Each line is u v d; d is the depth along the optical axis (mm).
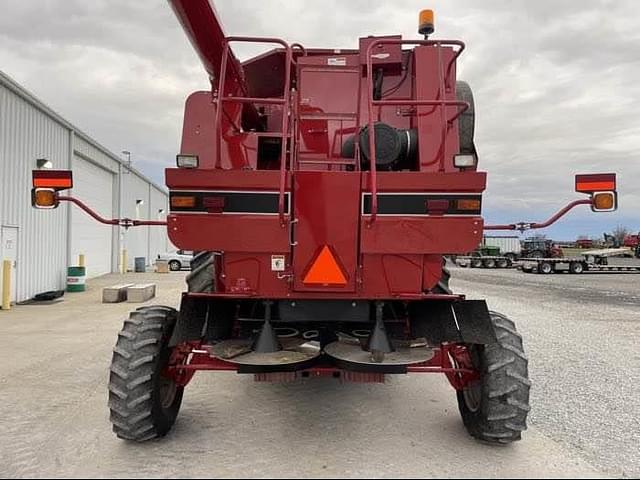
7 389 5578
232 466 3586
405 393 5441
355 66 5008
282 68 5484
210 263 5109
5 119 13523
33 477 3426
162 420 3965
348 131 4621
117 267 28234
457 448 3939
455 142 4145
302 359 3664
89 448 3916
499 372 3760
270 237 3691
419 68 4516
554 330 9781
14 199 14102
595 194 4059
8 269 12961
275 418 4609
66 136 18344
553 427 4465
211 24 4020
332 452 3846
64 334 9172
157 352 3873
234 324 4105
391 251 3691
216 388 5570
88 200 23109
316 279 3719
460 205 3686
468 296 16484
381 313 3852
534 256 36750
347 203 3668
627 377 6219
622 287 21375
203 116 4441
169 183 3686
